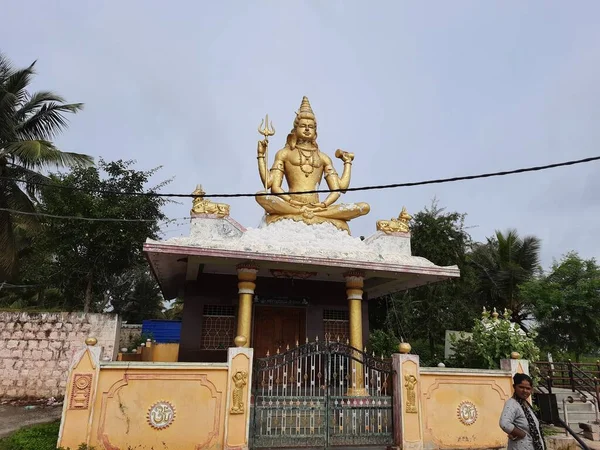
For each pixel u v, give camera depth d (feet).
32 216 60.29
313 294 50.44
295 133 50.47
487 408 32.22
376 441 29.22
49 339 50.19
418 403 30.22
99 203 61.41
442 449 30.27
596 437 38.81
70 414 25.35
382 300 76.13
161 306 128.67
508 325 43.06
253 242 39.88
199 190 42.22
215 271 47.03
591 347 71.72
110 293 94.89
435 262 72.64
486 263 90.02
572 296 70.59
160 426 26.45
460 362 44.34
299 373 29.63
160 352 59.21
